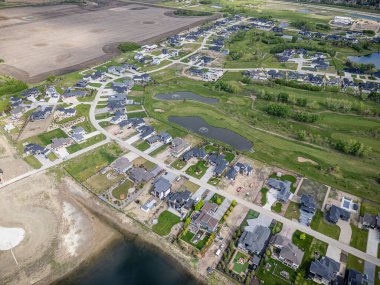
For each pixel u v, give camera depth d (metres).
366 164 118.06
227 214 93.62
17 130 135.12
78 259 82.50
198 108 157.38
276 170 114.50
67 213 95.75
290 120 147.25
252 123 144.75
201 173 111.56
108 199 100.06
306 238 87.69
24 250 84.19
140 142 128.25
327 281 75.19
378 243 87.12
